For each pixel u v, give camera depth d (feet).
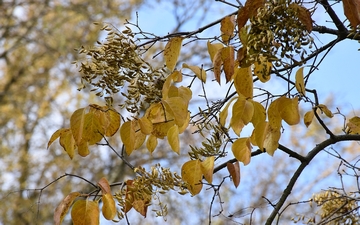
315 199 9.95
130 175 25.09
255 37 7.22
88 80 7.86
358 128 8.41
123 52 7.81
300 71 7.38
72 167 25.99
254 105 7.62
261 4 7.23
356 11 7.27
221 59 7.40
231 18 7.70
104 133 7.89
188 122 8.04
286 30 7.22
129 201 8.16
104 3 26.99
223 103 8.36
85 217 7.77
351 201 9.97
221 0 8.48
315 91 8.16
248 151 7.73
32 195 25.20
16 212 25.13
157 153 24.75
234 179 7.84
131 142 7.87
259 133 7.58
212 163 7.81
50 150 26.91
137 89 7.87
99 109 7.88
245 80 7.47
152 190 8.14
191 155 7.91
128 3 26.81
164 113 7.83
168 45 7.86
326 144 8.75
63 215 7.84
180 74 7.76
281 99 7.49
